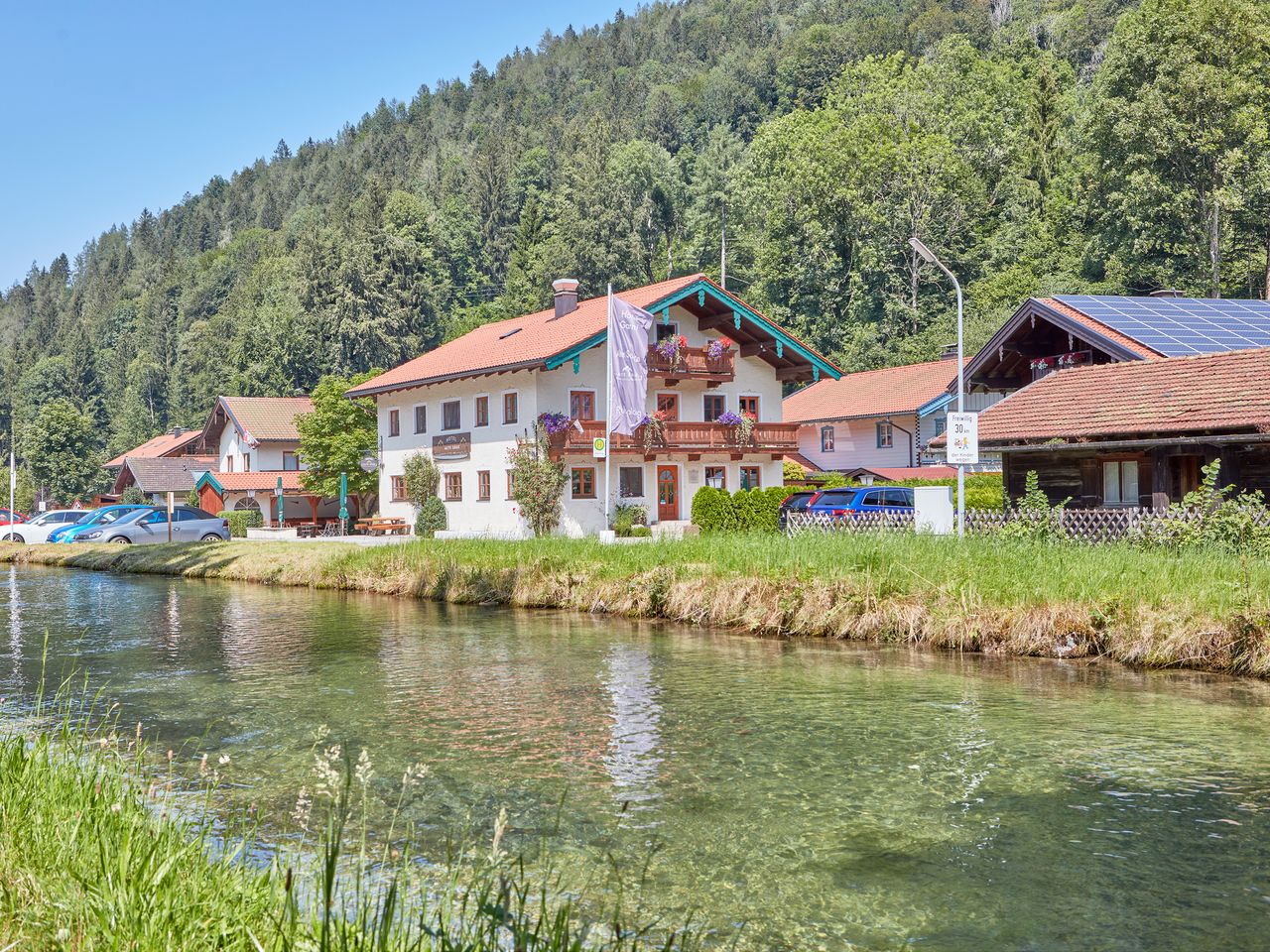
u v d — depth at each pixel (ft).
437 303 380.17
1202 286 208.74
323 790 27.76
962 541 63.46
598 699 40.34
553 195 433.89
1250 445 68.74
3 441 517.55
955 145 269.64
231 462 228.22
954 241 261.03
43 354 639.35
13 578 103.71
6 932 15.10
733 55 564.30
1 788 20.75
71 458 334.24
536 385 128.47
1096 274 231.50
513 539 90.89
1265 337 92.02
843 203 257.55
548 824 25.23
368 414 179.01
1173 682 42.52
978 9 492.54
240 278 531.09
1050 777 29.07
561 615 67.72
